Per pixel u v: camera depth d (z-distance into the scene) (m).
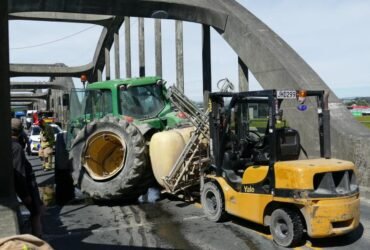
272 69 13.34
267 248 5.89
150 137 9.55
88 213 8.34
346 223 5.80
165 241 6.32
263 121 6.82
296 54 13.37
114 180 8.77
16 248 3.07
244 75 15.74
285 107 12.53
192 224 7.21
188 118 9.34
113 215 8.07
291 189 5.72
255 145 6.81
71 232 7.00
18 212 5.09
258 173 6.29
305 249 5.85
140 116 9.84
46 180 13.02
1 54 5.40
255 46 14.06
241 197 6.62
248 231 6.70
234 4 15.62
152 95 10.16
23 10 14.52
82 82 11.08
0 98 5.39
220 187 7.16
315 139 11.47
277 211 6.01
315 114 11.44
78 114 10.45
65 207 8.98
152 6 14.86
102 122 9.05
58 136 10.57
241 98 6.80
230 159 6.98
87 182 9.05
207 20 15.64
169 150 8.52
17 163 5.04
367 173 9.44
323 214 5.54
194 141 8.42
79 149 9.25
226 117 7.03
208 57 17.77
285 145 6.23
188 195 8.91
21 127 5.54
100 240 6.50
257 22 14.62
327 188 5.63
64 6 14.61
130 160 8.68
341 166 5.78
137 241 6.38
